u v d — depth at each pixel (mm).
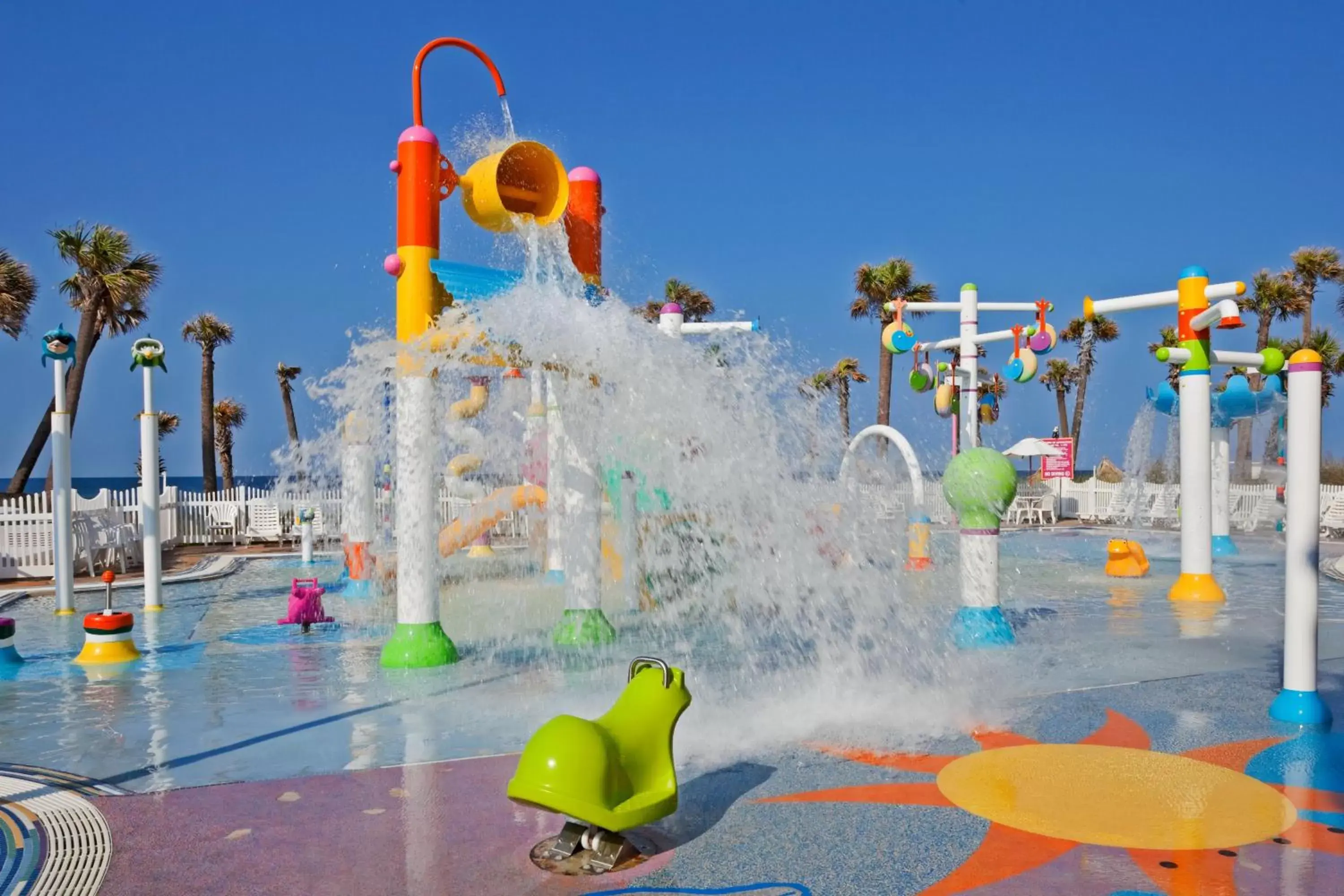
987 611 8906
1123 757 5250
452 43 8758
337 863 3926
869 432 15242
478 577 15211
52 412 11961
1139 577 15000
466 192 8828
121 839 4223
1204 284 11992
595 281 9742
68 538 11977
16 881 3799
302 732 6113
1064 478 32188
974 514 8930
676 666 8023
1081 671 7570
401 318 8297
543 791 3760
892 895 3553
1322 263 44594
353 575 13406
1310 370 5812
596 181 9805
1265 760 5156
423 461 8352
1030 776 4941
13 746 5852
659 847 4051
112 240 32000
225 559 19672
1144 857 3885
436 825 4344
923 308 17422
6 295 32656
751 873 3771
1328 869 3764
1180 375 12289
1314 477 5891
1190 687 6945
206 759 5508
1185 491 12203
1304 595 5965
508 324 8422
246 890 3680
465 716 6461
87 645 8812
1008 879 3680
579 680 7609
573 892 3623
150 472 12336
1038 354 16766
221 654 9109
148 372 12383
